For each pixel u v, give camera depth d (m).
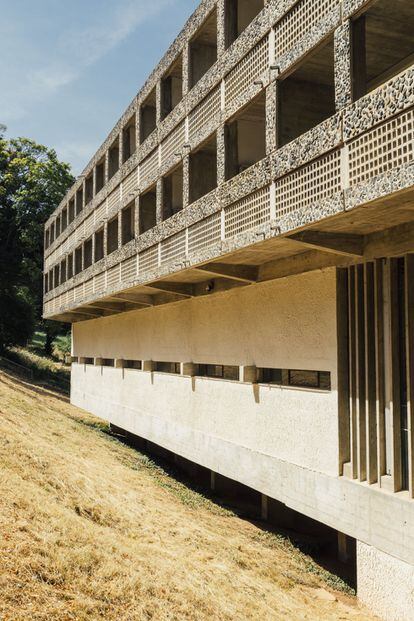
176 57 15.80
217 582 9.98
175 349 18.38
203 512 15.58
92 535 9.46
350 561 13.71
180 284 16.59
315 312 11.41
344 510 10.38
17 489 9.95
